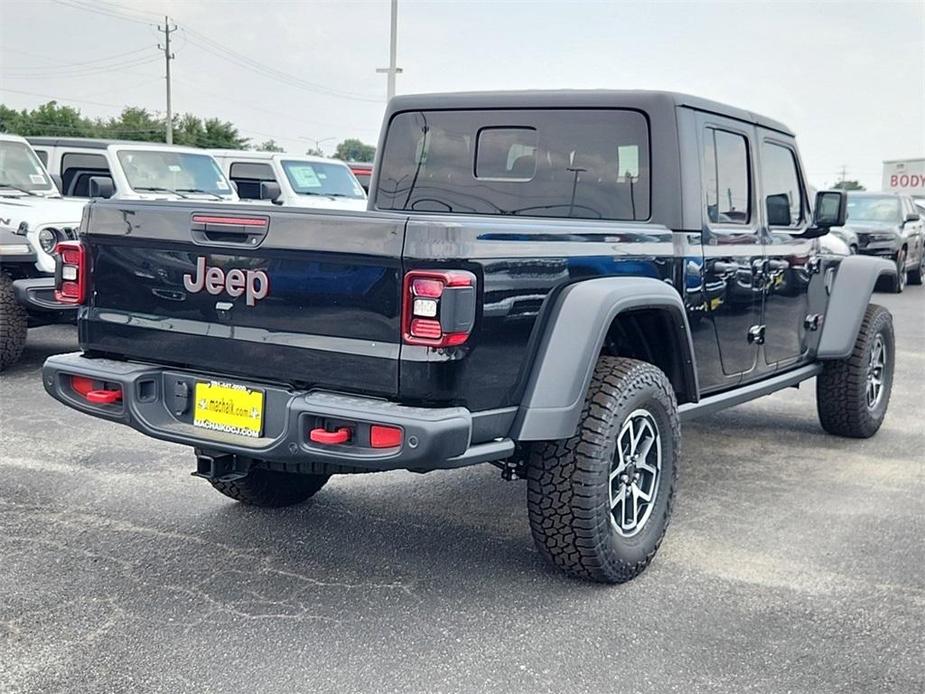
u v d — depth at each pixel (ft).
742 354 16.89
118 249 12.70
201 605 12.23
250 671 10.62
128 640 11.25
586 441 12.24
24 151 32.04
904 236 56.85
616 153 15.28
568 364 11.85
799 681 10.66
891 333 21.98
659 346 14.49
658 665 10.96
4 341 25.68
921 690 10.54
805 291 19.07
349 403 10.95
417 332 10.61
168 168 36.55
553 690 10.38
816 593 13.03
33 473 17.47
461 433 10.73
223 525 15.08
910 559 14.34
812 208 19.88
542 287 11.84
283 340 11.48
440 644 11.35
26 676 10.37
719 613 12.34
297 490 15.87
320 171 45.88
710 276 15.43
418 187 17.29
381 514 15.80
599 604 12.53
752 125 17.03
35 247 25.66
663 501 13.71
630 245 13.50
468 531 15.12
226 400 11.96
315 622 11.85
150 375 12.50
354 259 10.87
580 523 12.32
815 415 24.11
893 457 20.25
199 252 12.00
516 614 12.19
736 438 21.65
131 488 16.75
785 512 16.43
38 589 12.57
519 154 16.21
